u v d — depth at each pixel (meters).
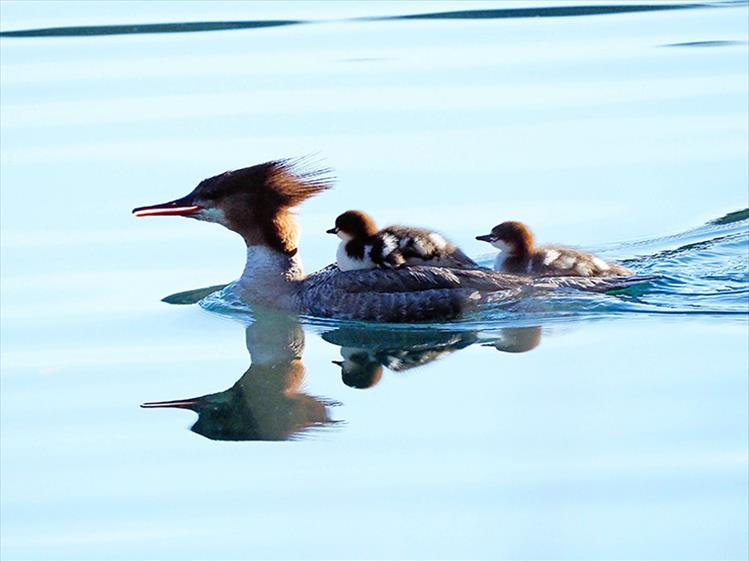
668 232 17.39
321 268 16.75
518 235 15.98
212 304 15.87
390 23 25.17
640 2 26.30
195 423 13.16
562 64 22.72
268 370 14.33
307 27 24.88
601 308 15.16
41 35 24.34
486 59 22.95
